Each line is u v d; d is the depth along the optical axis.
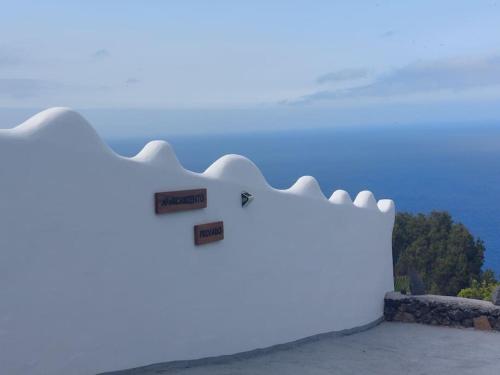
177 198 8.05
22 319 6.28
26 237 6.29
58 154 6.57
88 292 6.96
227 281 8.98
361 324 11.98
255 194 9.42
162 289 7.93
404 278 16.58
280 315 10.02
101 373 7.14
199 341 8.53
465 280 28.36
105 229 7.14
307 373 8.53
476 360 9.73
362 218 12.01
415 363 9.48
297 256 10.34
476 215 95.81
